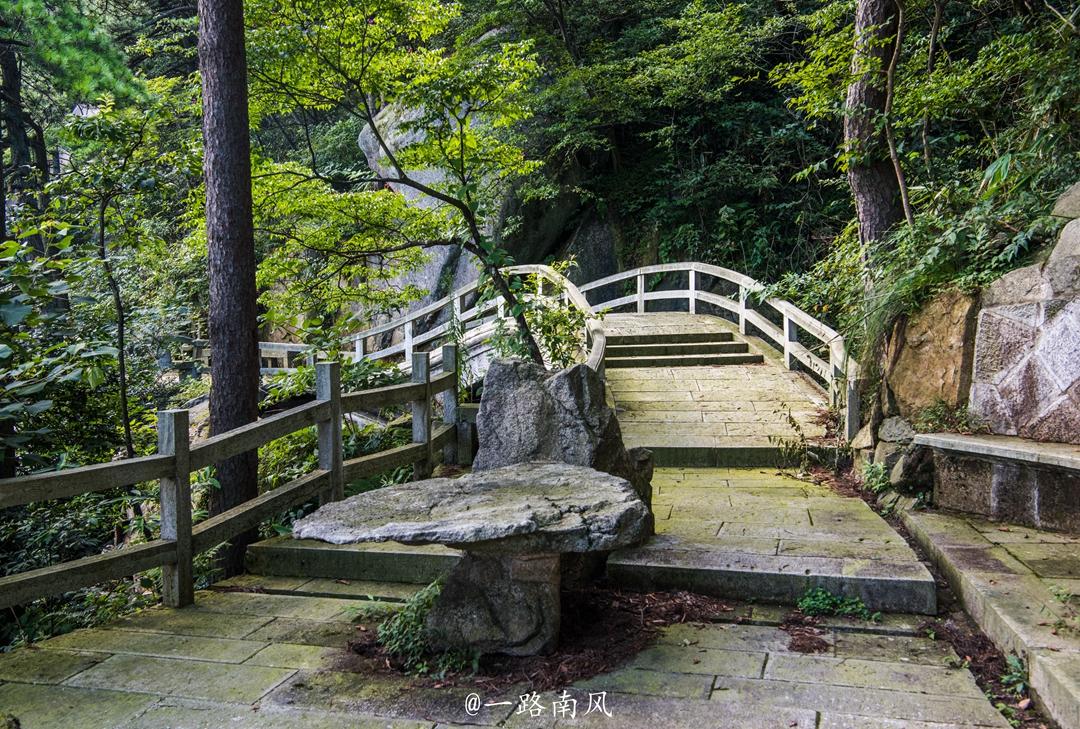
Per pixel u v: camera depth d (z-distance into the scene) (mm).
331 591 4605
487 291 8492
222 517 4719
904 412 5980
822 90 7664
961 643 3568
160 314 9203
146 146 7688
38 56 11625
